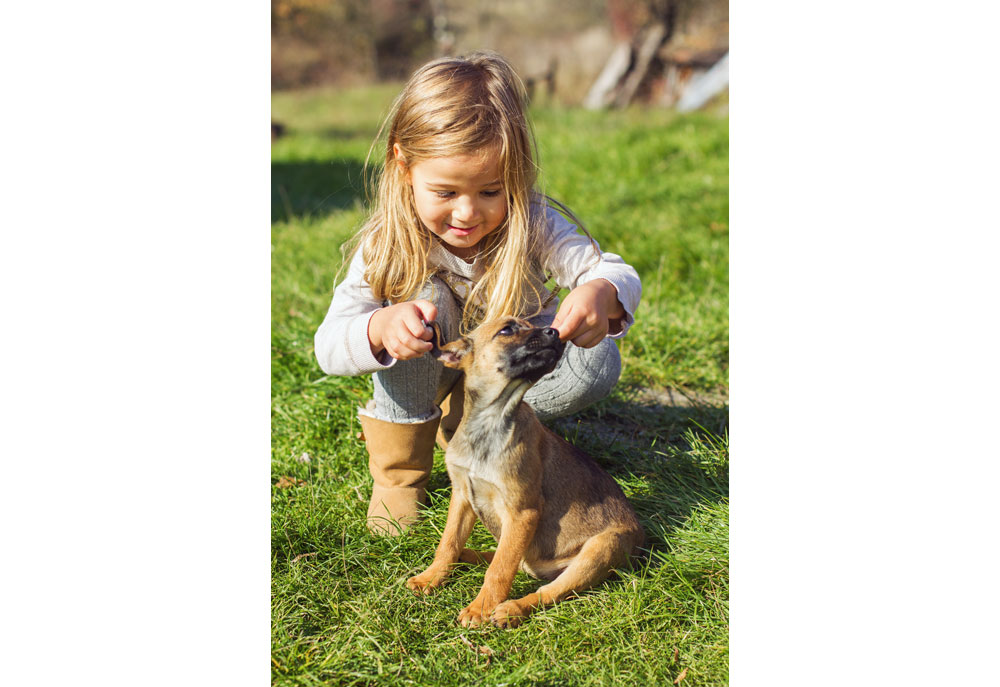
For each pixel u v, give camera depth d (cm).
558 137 493
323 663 142
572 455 159
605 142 455
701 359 225
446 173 149
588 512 156
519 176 155
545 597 150
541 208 166
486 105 150
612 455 188
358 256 166
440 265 163
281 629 147
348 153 498
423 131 149
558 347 148
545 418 179
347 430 195
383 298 164
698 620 149
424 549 162
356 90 888
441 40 960
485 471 150
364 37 995
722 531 163
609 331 159
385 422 165
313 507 171
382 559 159
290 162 478
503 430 149
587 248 165
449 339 165
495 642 144
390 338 149
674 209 327
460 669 141
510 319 151
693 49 730
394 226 159
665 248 287
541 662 141
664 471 181
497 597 148
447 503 171
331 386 205
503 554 150
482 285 162
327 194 403
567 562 156
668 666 142
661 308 248
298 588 154
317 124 677
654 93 740
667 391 216
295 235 321
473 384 151
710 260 279
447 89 150
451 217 153
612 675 140
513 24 935
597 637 145
